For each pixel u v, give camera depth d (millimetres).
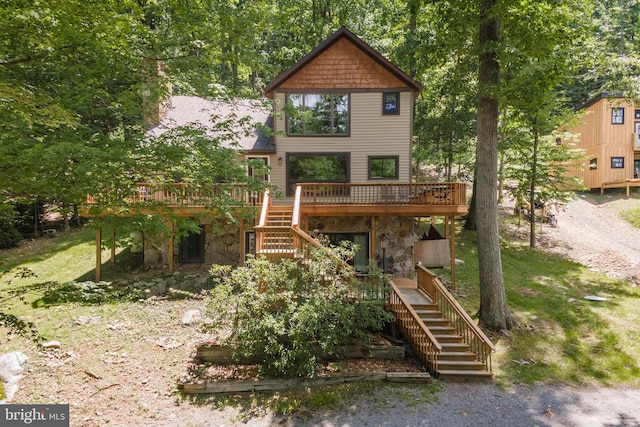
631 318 10078
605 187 23375
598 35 13430
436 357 7859
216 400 7004
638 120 23406
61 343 8336
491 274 9922
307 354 7477
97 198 5871
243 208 8070
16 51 5746
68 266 13312
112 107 7945
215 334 8703
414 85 13859
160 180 6605
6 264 13438
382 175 14180
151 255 13492
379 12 23547
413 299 10109
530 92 8734
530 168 16469
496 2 8953
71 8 5422
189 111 16000
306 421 6414
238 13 7535
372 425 6277
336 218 13695
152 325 9414
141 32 6836
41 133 5957
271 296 7719
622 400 7145
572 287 12328
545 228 18578
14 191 5441
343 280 8586
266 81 24094
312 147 14195
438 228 18141
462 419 6449
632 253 15094
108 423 6273
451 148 19875
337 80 14148
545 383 7707
